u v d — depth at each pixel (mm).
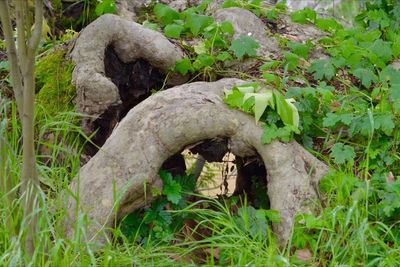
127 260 3318
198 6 5133
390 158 3908
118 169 3602
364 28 5250
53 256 3078
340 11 8141
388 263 3336
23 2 3057
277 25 4996
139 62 4406
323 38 4809
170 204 3818
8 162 3430
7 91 4270
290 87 4207
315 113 4172
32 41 2990
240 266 3291
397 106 4027
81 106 4086
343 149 3918
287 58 4473
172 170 4379
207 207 4117
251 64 4516
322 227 3500
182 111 3742
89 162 3674
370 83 4406
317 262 3473
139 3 5203
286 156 3723
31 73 3029
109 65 4371
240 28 4738
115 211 3422
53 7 4961
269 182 3732
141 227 3703
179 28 4586
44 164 3955
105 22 4301
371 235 3463
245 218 3562
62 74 4270
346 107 4191
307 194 3656
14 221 3275
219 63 4516
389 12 5121
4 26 3055
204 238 3725
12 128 4035
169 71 4402
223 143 3990
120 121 4027
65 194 3510
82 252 3119
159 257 3480
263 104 3781
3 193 3400
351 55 4547
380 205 3639
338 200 3635
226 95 3900
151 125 3703
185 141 3740
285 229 3578
